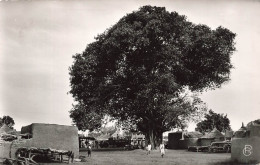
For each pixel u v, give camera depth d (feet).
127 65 166.91
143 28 154.92
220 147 157.99
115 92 170.91
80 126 177.37
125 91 171.12
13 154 101.35
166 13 156.76
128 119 182.19
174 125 175.01
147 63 163.53
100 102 172.55
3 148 100.94
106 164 99.14
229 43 165.68
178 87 155.02
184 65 170.40
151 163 101.30
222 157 118.62
